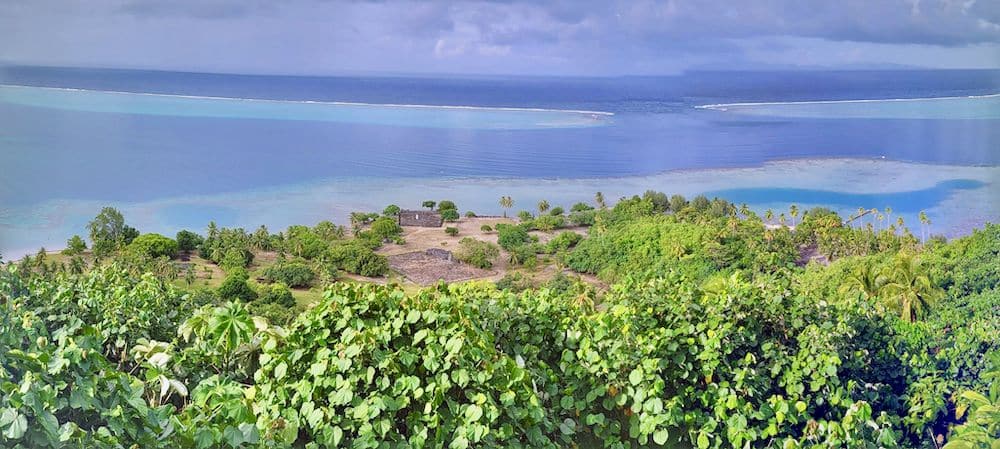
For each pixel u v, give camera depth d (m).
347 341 3.54
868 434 4.70
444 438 3.58
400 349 3.59
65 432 2.57
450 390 3.72
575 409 4.31
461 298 4.36
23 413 2.56
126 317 5.19
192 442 2.94
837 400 4.60
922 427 5.85
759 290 5.04
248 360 4.19
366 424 3.35
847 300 6.17
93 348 3.09
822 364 4.70
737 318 4.80
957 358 6.16
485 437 3.47
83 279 5.93
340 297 3.88
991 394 5.73
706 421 4.40
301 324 3.84
